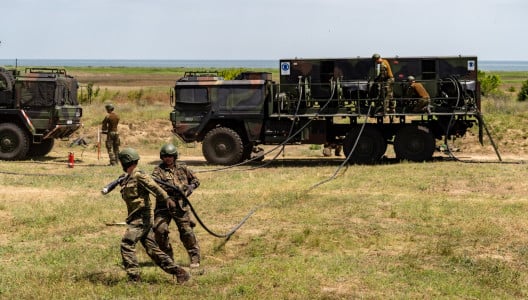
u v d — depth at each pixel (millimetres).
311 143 20656
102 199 14516
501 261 9266
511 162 19547
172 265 8141
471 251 9859
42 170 19734
